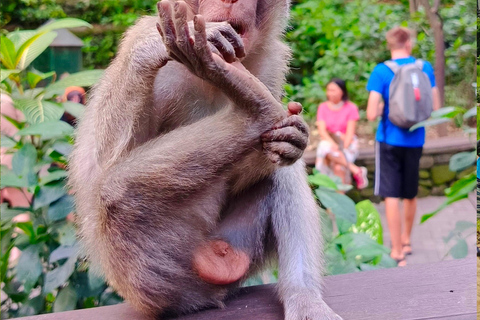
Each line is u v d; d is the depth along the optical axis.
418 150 6.13
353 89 11.05
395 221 6.13
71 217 3.21
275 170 2.67
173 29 1.84
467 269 2.66
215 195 2.48
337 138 7.51
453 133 9.68
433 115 3.49
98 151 2.41
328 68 11.30
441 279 2.57
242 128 2.09
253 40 2.49
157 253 2.31
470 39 10.91
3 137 3.20
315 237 2.74
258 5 2.64
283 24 2.80
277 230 2.73
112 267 2.34
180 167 2.16
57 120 2.99
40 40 3.40
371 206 3.88
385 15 11.76
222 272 2.46
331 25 11.81
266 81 2.73
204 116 2.56
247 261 2.51
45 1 12.47
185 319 2.42
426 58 10.68
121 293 2.43
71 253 2.92
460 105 10.34
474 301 2.34
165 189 2.19
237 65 2.09
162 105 2.50
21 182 2.95
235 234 2.68
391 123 6.08
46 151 3.25
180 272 2.38
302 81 11.79
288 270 2.62
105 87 2.52
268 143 2.08
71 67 5.27
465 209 7.85
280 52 2.79
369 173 8.59
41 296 3.17
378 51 11.43
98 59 12.34
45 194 2.97
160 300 2.36
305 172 2.88
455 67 10.59
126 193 2.22
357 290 2.54
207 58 1.88
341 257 3.09
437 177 8.52
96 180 2.40
